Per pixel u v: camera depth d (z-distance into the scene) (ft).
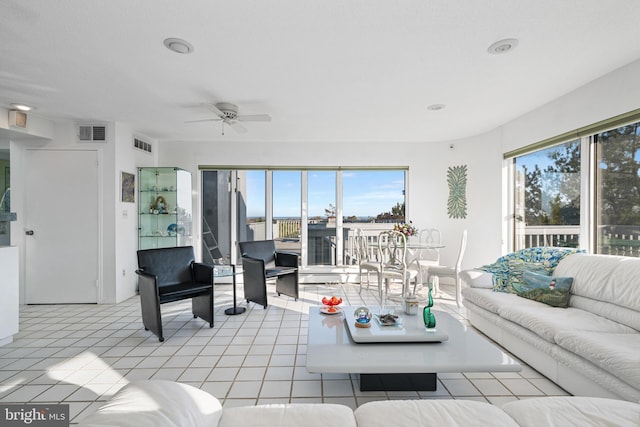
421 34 7.23
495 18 6.64
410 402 4.27
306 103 11.83
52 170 14.02
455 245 17.62
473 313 11.14
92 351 9.29
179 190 16.43
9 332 9.81
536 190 13.14
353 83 10.00
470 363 6.33
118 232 14.37
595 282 8.37
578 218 10.96
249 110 12.60
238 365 8.40
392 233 14.65
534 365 8.00
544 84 10.14
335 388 7.29
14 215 10.09
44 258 13.99
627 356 5.63
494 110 12.75
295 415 4.02
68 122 14.06
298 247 19.04
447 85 10.19
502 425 3.73
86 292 14.11
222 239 18.75
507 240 14.96
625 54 8.21
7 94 10.84
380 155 18.44
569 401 4.20
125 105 12.03
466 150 17.10
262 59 8.40
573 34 7.25
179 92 10.71
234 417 4.00
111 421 3.28
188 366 8.36
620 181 9.35
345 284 18.21
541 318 7.82
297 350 9.34
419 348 7.07
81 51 7.93
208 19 6.62
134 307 13.60
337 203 18.92
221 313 12.87
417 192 18.35
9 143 14.05
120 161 14.53
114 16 6.49
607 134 9.76
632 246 9.00
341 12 6.42
